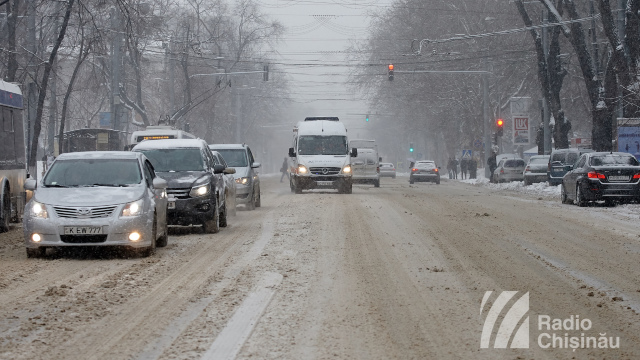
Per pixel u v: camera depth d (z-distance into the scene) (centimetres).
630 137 5928
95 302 1652
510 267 2139
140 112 10194
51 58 5884
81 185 2488
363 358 1205
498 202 5016
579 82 10069
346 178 6272
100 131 8181
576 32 6800
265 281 1911
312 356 1215
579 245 2642
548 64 7894
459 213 3953
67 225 2319
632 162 4634
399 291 1777
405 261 2248
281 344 1289
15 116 3669
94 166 2569
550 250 2506
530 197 5869
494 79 11469
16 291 1795
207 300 1673
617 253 2444
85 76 9794
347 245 2617
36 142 5916
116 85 8594
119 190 2430
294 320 1473
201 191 2995
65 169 2556
